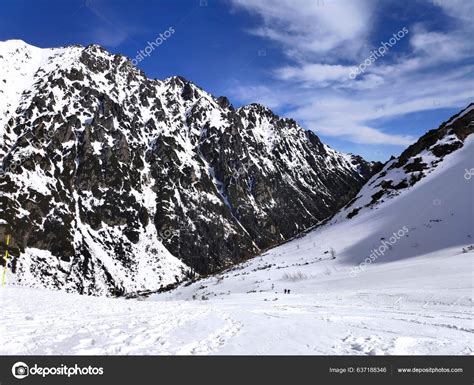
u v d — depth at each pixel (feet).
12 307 54.39
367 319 51.90
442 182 241.55
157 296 264.31
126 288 533.55
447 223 195.00
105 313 53.47
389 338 37.17
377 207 271.28
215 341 35.14
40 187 603.67
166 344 33.17
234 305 81.10
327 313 60.59
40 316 46.09
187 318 50.65
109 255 605.31
